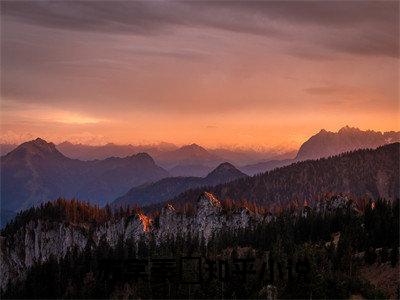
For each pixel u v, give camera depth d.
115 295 195.38
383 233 192.38
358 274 170.00
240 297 170.00
